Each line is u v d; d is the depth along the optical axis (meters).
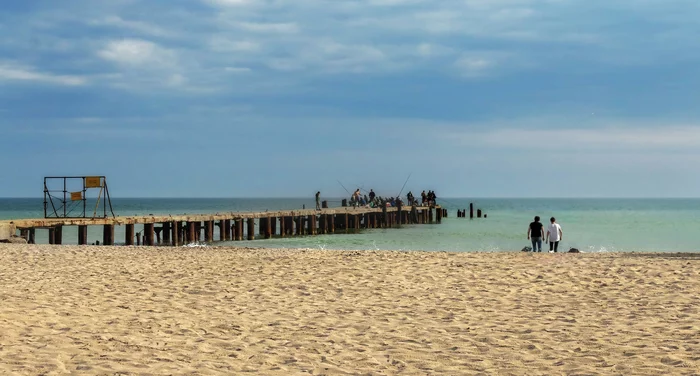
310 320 10.01
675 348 7.85
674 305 10.83
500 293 12.44
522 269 15.67
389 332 9.12
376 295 12.31
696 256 19.17
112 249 22.27
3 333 8.56
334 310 10.84
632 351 7.77
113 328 9.22
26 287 12.87
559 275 14.58
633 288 12.72
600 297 11.84
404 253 20.42
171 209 121.88
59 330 8.95
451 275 14.78
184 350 8.02
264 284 13.61
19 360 7.24
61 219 30.25
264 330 9.29
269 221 41.75
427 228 52.28
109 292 12.45
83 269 15.99
